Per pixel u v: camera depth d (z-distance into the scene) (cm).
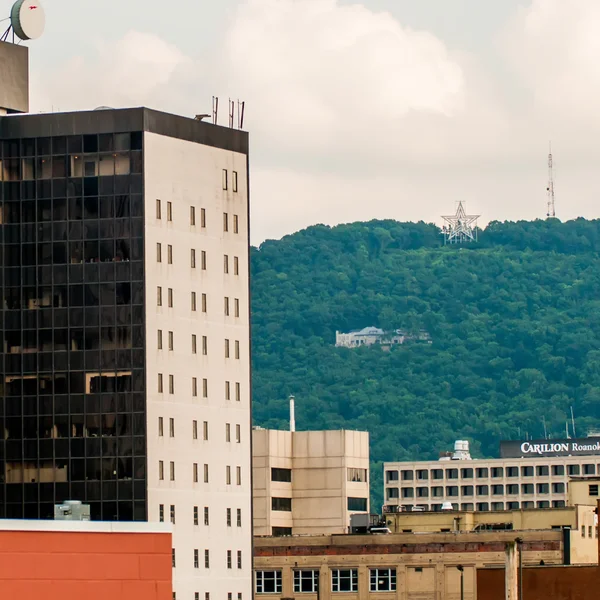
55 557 19325
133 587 19625
